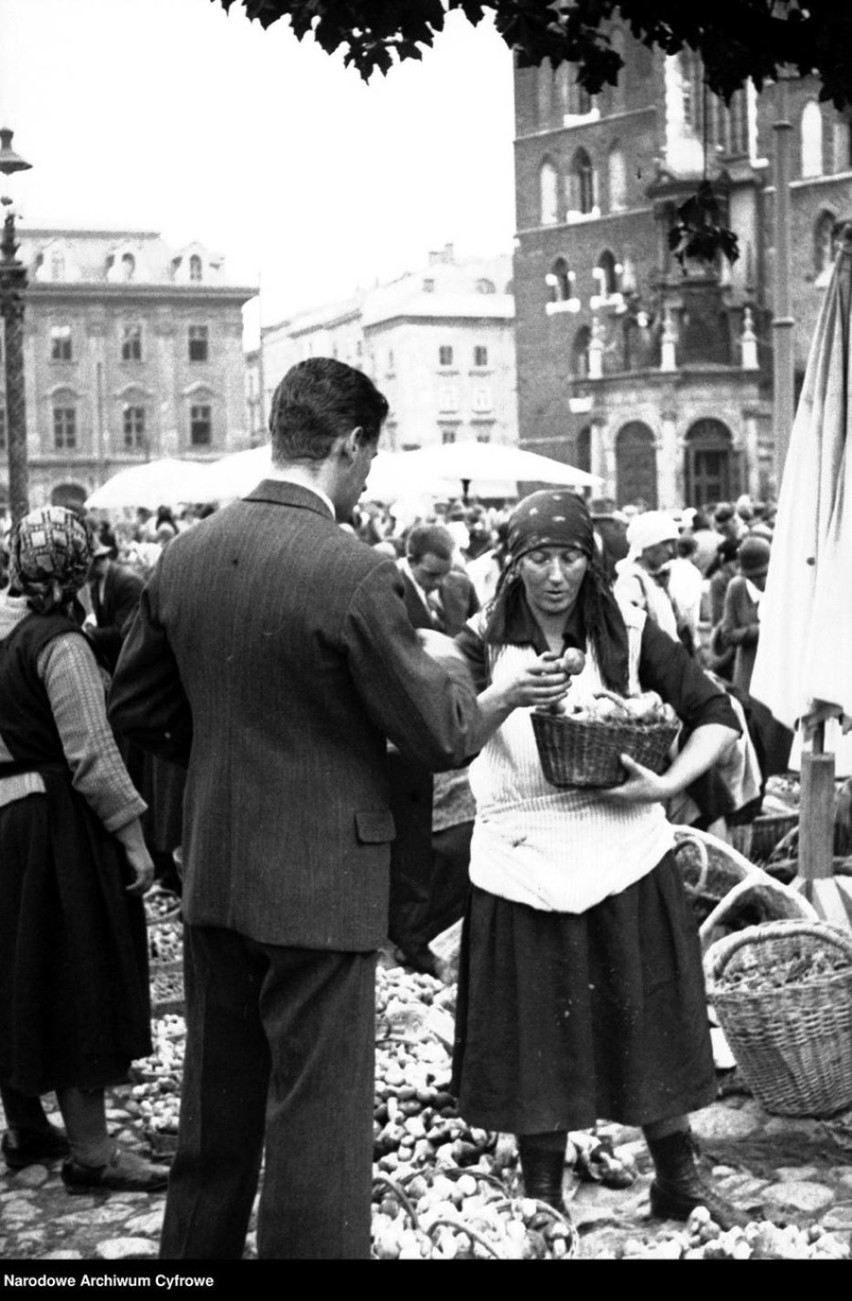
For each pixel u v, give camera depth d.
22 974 4.95
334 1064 3.43
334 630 3.39
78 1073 4.96
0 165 17.44
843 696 6.27
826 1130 5.20
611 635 4.36
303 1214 3.39
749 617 11.41
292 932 3.41
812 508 6.43
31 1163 5.35
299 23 6.12
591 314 66.44
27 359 94.56
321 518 3.52
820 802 6.62
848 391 6.37
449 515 27.62
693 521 22.62
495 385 96.94
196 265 97.00
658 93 62.81
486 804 4.38
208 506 31.06
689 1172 4.47
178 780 8.12
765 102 60.12
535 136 68.38
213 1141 3.62
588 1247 4.39
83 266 97.25
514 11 6.42
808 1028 5.09
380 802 3.50
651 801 4.23
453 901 7.49
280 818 3.44
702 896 6.56
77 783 4.94
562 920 4.26
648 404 59.56
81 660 4.98
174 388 96.56
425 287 101.44
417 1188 4.47
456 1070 4.45
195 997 3.65
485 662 4.41
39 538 5.03
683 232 7.97
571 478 15.16
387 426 97.69
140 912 5.14
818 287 59.56
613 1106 4.28
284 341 120.50
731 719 4.39
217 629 3.50
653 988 4.30
